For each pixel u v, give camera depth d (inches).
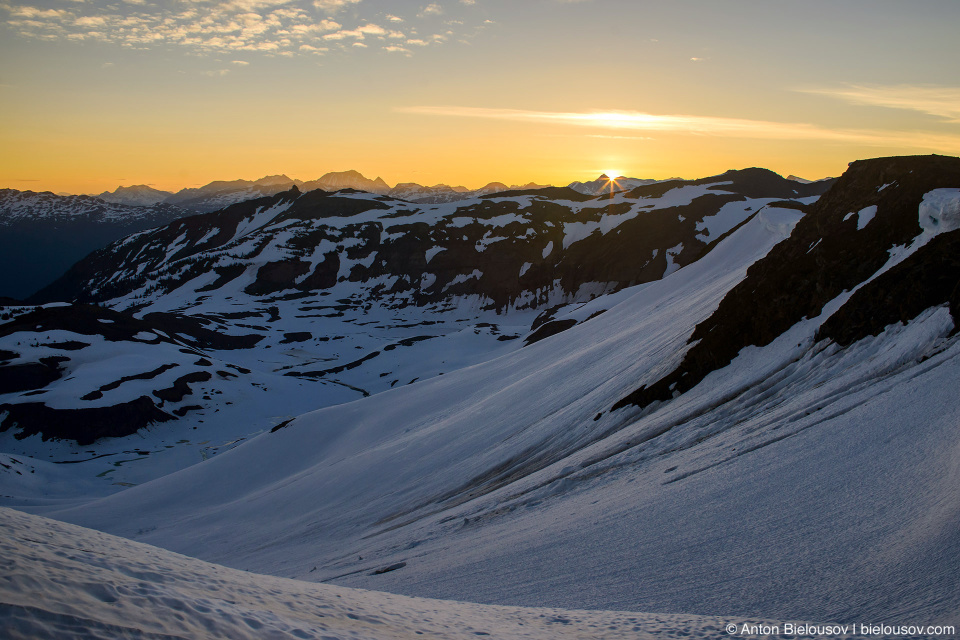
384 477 1610.5
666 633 307.3
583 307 4549.7
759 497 542.9
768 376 961.5
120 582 233.9
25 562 225.3
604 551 542.0
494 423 1668.3
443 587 565.3
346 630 253.0
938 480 443.2
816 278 1075.9
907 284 853.8
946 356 660.7
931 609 305.0
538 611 366.0
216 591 267.4
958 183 1017.5
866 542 404.2
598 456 1004.6
